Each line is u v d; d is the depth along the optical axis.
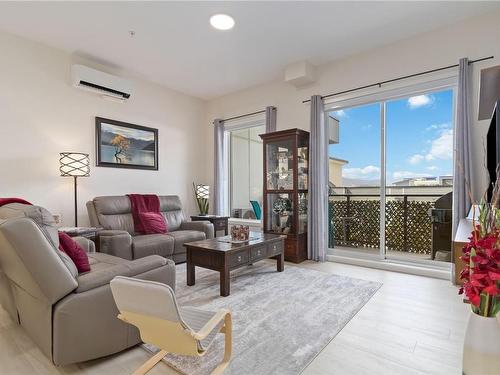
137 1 2.71
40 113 3.49
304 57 3.92
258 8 2.84
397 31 3.31
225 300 2.61
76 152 3.76
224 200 5.48
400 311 2.37
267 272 3.49
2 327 2.13
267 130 4.61
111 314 1.72
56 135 3.62
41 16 2.94
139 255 3.33
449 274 3.18
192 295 2.73
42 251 1.49
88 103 3.94
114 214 3.82
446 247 3.76
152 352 1.82
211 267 2.81
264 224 4.49
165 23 3.09
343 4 2.79
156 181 4.80
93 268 2.08
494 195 0.94
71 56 3.76
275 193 4.38
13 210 1.69
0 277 2.10
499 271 0.84
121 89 4.08
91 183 3.96
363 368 1.63
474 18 3.05
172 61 4.00
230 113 5.31
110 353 1.73
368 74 3.77
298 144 4.18
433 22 3.13
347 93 3.95
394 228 4.50
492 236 0.87
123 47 3.60
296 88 4.46
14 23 3.06
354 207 4.66
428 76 3.33
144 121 4.62
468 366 0.95
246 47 3.63
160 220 4.08
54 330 1.56
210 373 1.59
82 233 3.18
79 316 1.60
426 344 1.88
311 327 2.10
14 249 1.43
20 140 3.34
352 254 4.04
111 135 4.18
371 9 2.88
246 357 1.74
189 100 5.36
